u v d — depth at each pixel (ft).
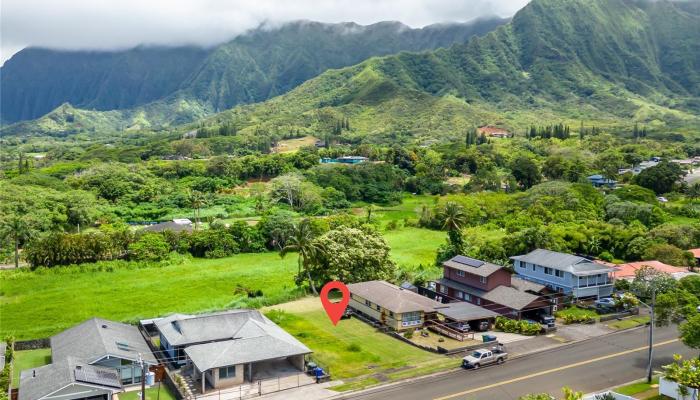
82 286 315.99
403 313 233.76
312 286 291.58
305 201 563.48
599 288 277.44
